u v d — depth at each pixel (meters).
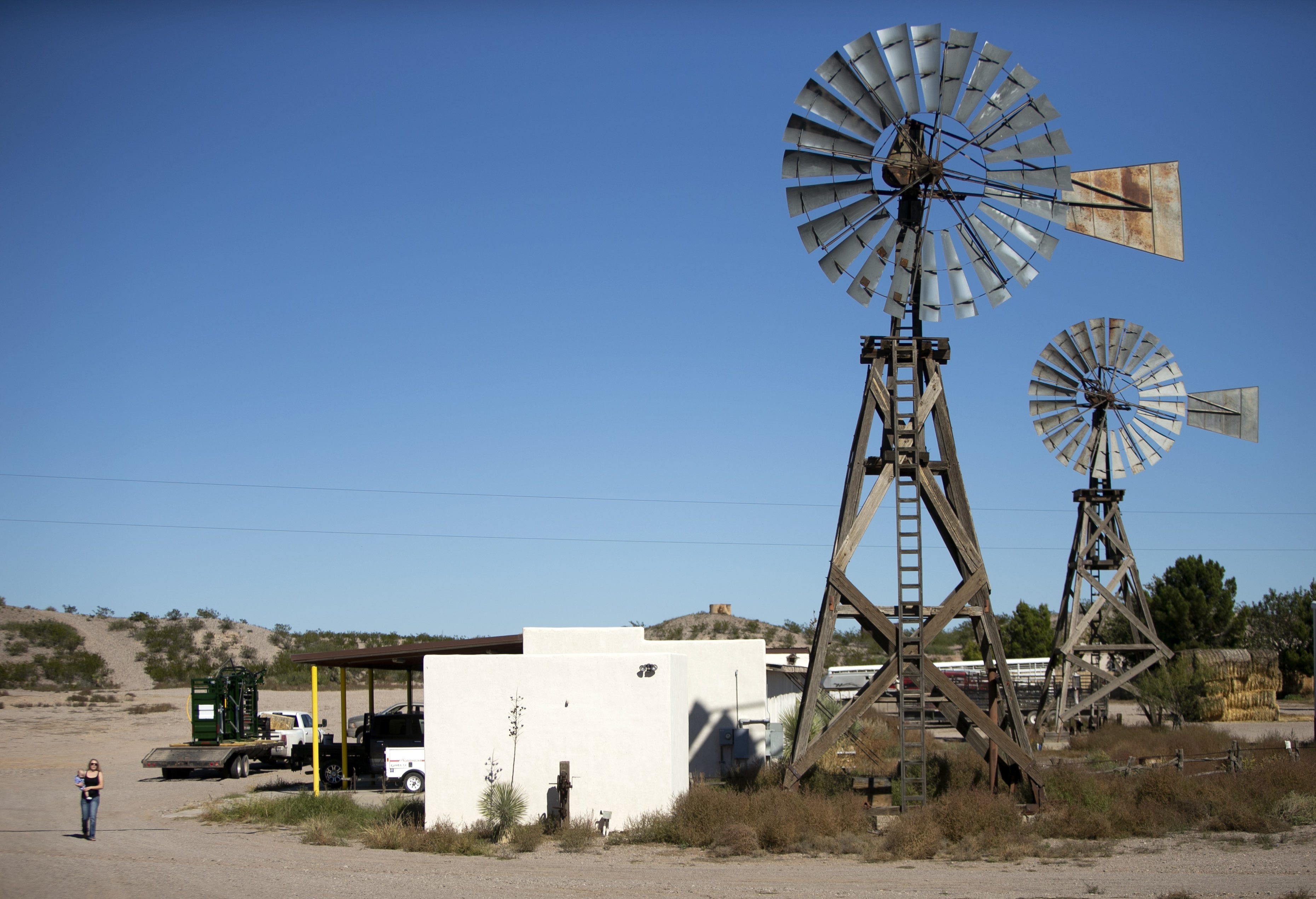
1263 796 21.45
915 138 20.30
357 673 84.50
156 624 92.31
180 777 33.81
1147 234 19.73
